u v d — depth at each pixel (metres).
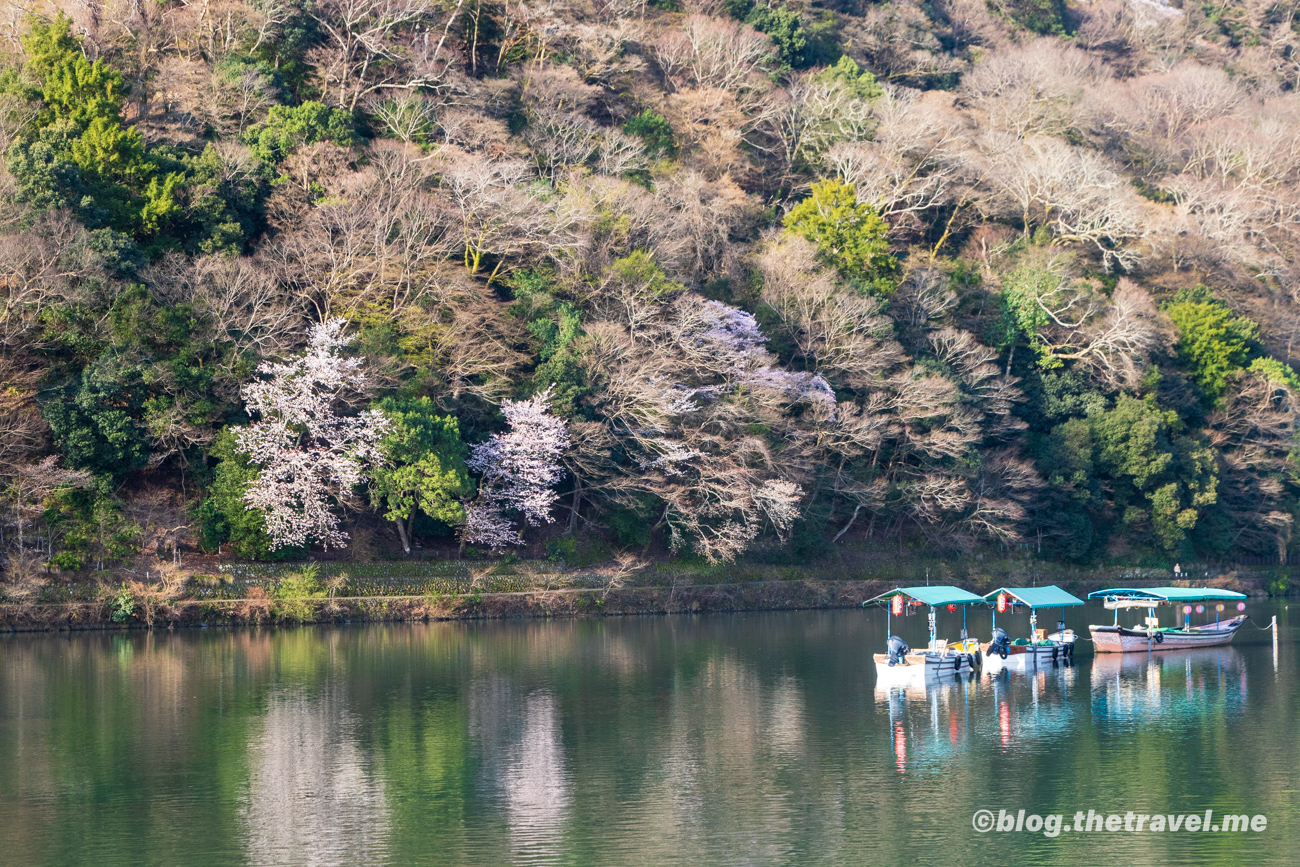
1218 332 97.56
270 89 85.19
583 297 76.75
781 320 80.50
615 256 80.75
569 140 96.25
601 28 110.75
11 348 61.31
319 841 27.12
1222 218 118.12
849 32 138.25
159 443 61.75
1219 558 96.25
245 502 61.31
